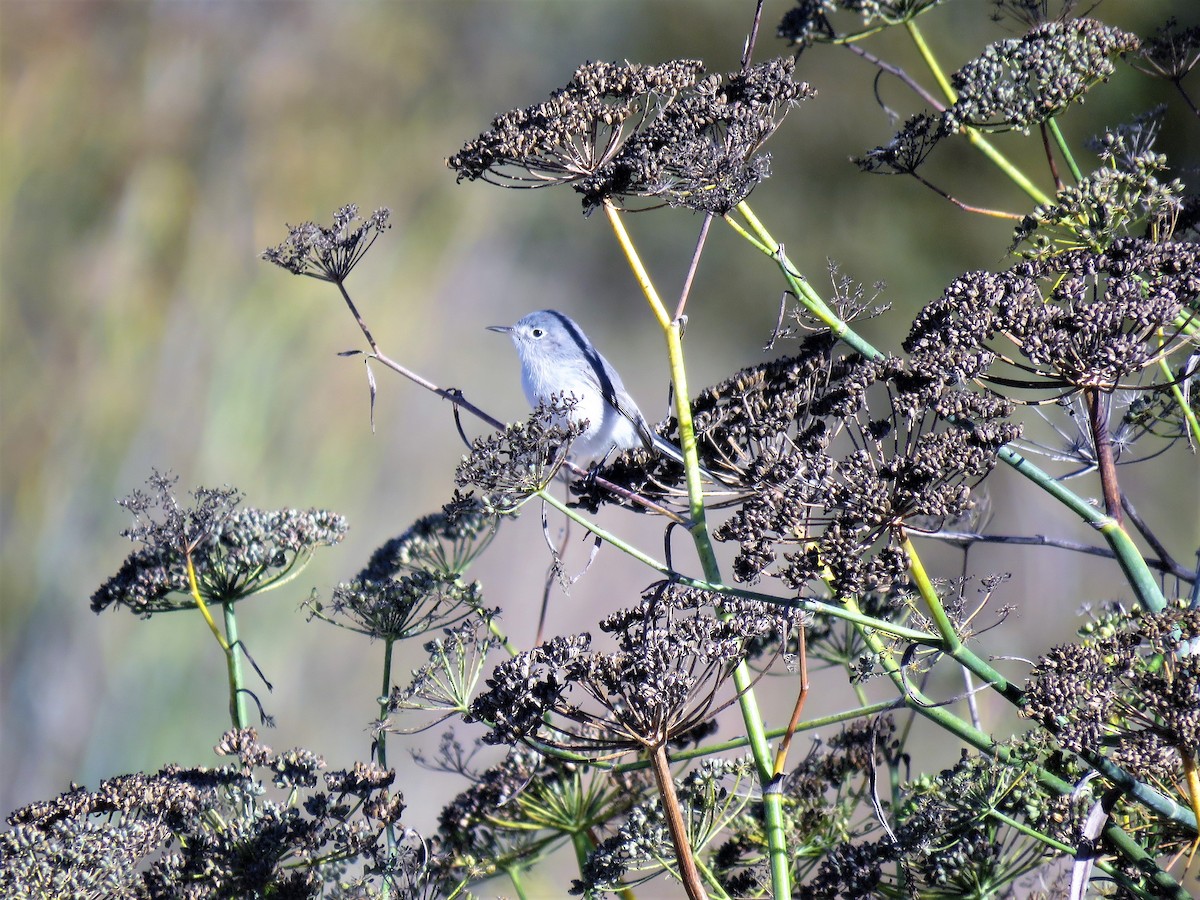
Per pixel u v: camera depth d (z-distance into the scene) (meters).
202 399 19.72
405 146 24.86
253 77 23.70
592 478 6.95
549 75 30.03
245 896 6.59
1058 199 7.16
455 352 25.95
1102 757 5.50
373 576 8.38
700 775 6.88
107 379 19.64
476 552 8.48
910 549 5.91
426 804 18.48
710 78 6.94
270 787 12.36
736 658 5.89
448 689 7.44
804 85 6.93
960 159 27.44
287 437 19.92
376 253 22.91
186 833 6.93
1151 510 23.70
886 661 6.27
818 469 6.04
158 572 8.01
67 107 22.16
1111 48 7.51
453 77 27.75
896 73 8.88
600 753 7.14
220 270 21.11
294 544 8.18
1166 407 7.05
